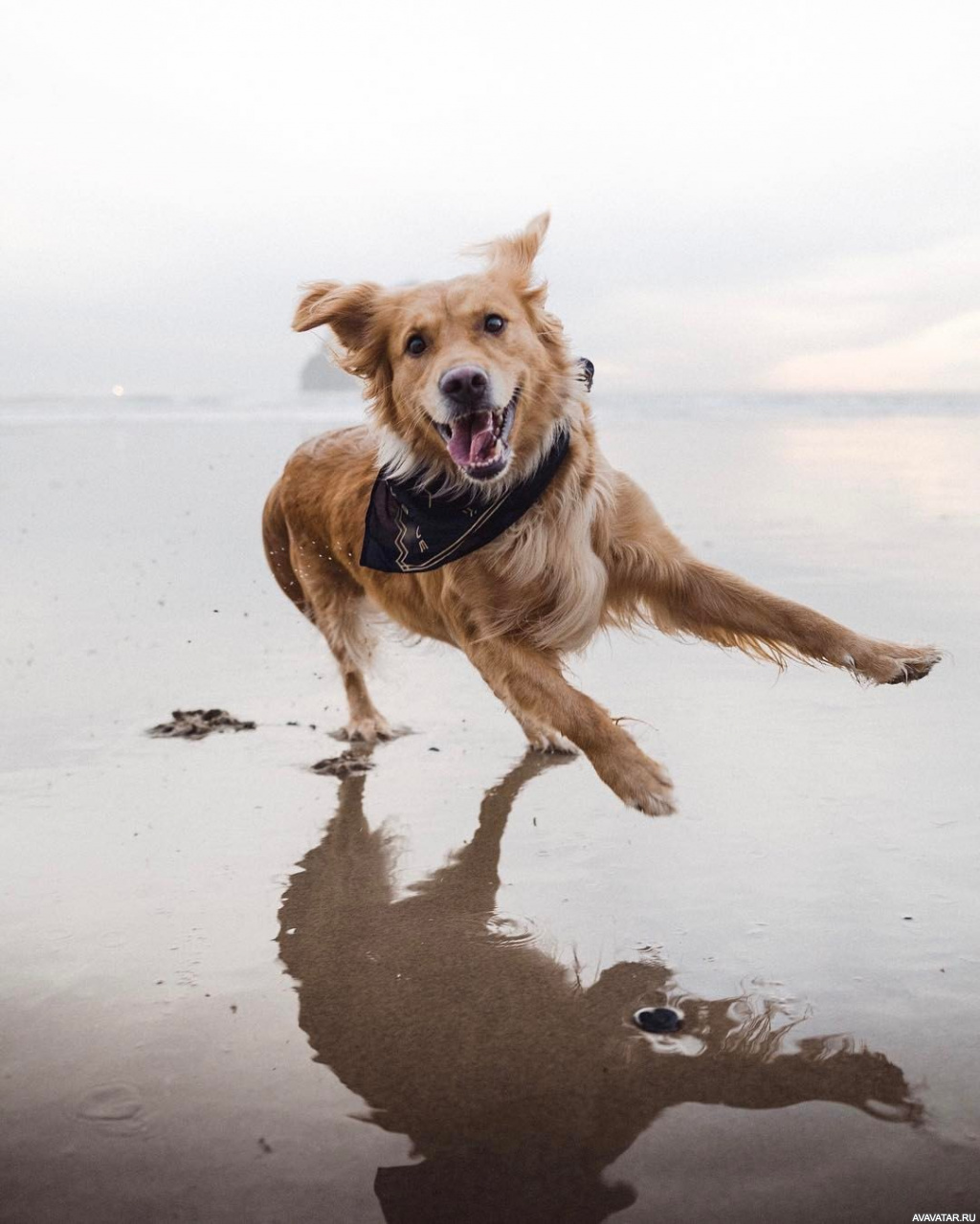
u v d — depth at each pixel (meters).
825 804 3.48
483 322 3.56
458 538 3.60
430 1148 1.96
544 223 3.94
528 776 4.04
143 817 3.67
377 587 4.50
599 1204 1.80
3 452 18.94
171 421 31.61
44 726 4.66
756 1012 2.37
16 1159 1.95
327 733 4.60
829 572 7.03
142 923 2.92
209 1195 1.84
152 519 10.62
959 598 6.19
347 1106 2.10
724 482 11.95
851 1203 1.77
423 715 4.89
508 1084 2.16
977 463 13.34
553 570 3.59
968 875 2.94
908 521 9.00
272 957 2.73
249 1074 2.21
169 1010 2.47
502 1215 1.78
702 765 3.90
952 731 4.09
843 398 38.72
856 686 4.77
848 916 2.76
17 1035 2.36
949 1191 1.79
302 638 6.20
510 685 3.59
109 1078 2.20
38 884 3.16
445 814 3.68
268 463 15.96
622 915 2.87
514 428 3.51
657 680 5.03
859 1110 2.02
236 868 3.28
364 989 2.57
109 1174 1.90
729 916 2.81
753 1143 1.94
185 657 5.81
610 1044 2.29
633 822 3.50
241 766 4.19
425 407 3.54
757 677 5.01
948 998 2.37
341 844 3.45
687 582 3.67
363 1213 1.79
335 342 3.94
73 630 6.41
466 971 2.64
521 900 3.01
